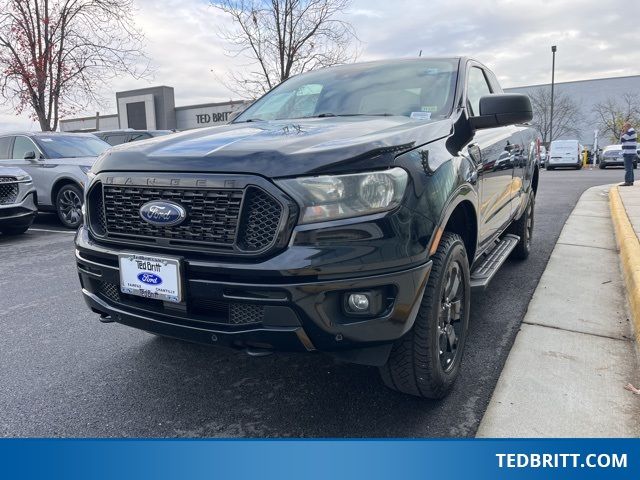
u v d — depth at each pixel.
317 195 2.10
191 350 3.46
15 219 7.84
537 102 54.19
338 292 2.11
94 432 2.52
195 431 2.51
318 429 2.49
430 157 2.46
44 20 12.73
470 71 3.70
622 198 9.52
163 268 2.28
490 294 4.40
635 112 51.34
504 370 2.96
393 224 2.16
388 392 2.82
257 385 2.96
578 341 3.34
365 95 3.52
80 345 3.59
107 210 2.53
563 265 5.25
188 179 2.25
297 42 11.94
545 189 13.48
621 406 2.56
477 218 3.04
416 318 2.39
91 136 10.37
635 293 3.78
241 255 2.14
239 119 3.79
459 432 2.43
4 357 3.41
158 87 37.25
